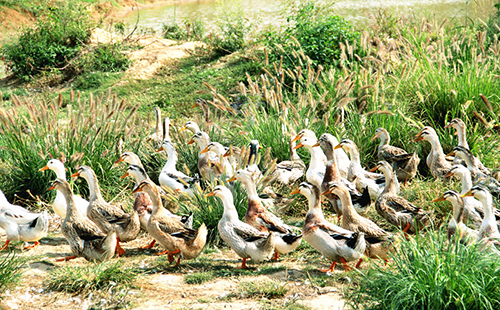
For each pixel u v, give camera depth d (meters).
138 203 8.95
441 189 9.51
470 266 5.70
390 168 8.60
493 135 11.28
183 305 6.56
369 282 6.14
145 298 6.78
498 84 12.67
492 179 9.30
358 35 18.11
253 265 7.86
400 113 11.41
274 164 9.20
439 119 12.59
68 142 11.20
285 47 18.23
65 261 8.03
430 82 12.88
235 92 18.44
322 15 19.30
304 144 10.11
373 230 7.50
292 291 6.85
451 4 33.19
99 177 11.12
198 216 8.88
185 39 27.12
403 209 8.39
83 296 6.89
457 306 5.53
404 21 20.55
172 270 7.71
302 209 10.05
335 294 6.72
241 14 25.20
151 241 8.90
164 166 11.12
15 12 36.03
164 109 18.12
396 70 14.40
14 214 8.53
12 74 24.48
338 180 9.47
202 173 10.95
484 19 18.89
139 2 45.22
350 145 10.02
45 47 23.91
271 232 7.28
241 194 9.16
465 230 7.34
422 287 5.59
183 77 20.73
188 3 46.16
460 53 15.39
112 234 7.48
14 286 7.11
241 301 6.63
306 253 8.20
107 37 25.55
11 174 10.98
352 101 12.44
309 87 13.26
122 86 20.58
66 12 25.98
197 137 11.03
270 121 12.03
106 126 11.54
